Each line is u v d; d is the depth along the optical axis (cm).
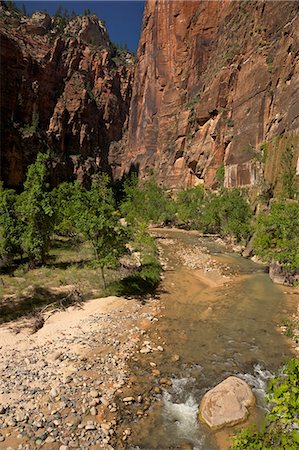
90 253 2647
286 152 3362
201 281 2036
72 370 970
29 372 950
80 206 1695
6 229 2100
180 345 1169
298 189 2983
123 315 1423
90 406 813
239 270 2300
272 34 5103
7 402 811
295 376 411
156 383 934
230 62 6069
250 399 840
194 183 7038
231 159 5281
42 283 1803
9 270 2102
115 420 774
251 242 2866
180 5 8431
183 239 3997
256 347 1157
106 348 1122
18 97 8100
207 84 6962
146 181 8256
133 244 3072
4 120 7462
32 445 682
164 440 720
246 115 5212
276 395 403
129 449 693
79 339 1179
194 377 968
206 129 6638
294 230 1938
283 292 1773
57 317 1372
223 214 4091
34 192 2077
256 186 4041
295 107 3622
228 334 1262
